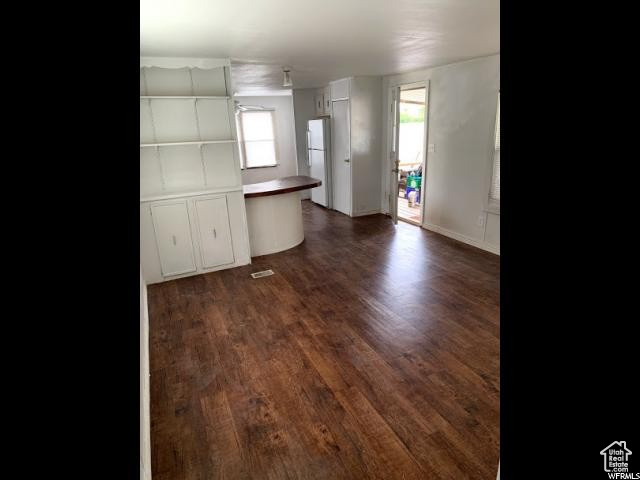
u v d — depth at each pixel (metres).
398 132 5.60
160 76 3.69
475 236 4.68
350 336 2.78
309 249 4.82
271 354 2.59
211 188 4.07
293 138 8.67
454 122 4.68
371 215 6.44
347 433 1.90
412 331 2.82
